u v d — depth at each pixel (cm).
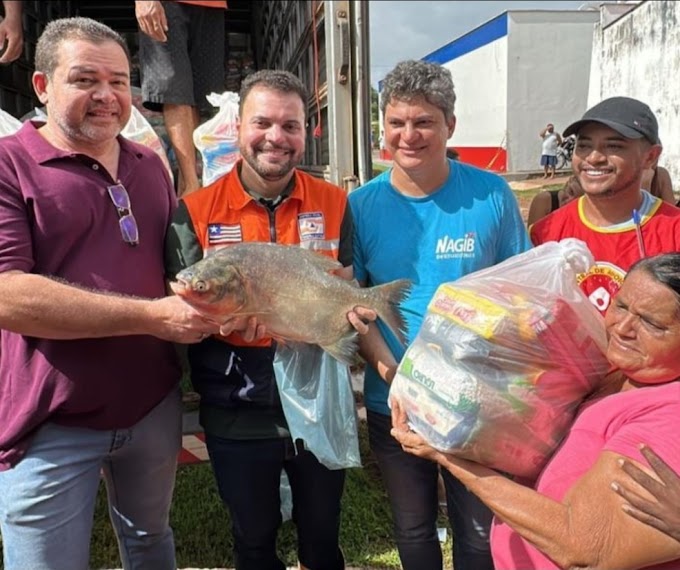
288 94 203
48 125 202
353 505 330
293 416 200
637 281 150
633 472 134
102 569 292
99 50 191
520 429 157
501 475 159
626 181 219
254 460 215
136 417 204
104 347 194
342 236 221
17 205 182
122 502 221
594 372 166
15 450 192
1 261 177
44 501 192
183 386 292
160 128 397
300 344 203
